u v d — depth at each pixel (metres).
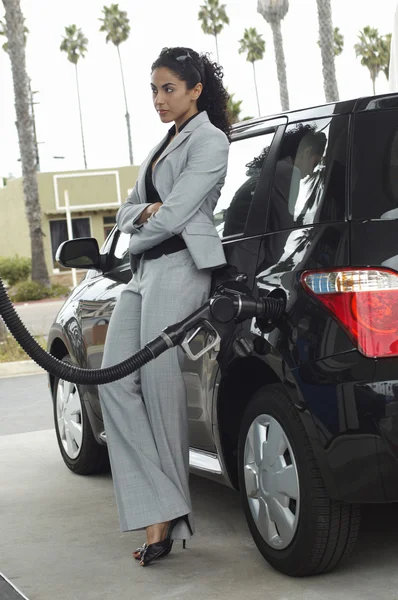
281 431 3.24
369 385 2.89
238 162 3.84
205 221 3.50
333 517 3.12
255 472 3.41
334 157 3.23
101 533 4.16
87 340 4.76
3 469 5.67
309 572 3.29
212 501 4.59
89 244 4.79
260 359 3.21
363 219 3.05
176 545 3.87
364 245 2.99
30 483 5.25
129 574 3.54
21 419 7.60
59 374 3.20
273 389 3.29
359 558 3.49
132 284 3.65
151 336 3.48
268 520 3.36
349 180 3.14
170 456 3.54
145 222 3.55
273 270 3.27
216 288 3.54
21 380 10.38
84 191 37.84
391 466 2.90
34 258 29.78
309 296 3.05
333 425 2.95
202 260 3.44
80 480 5.24
